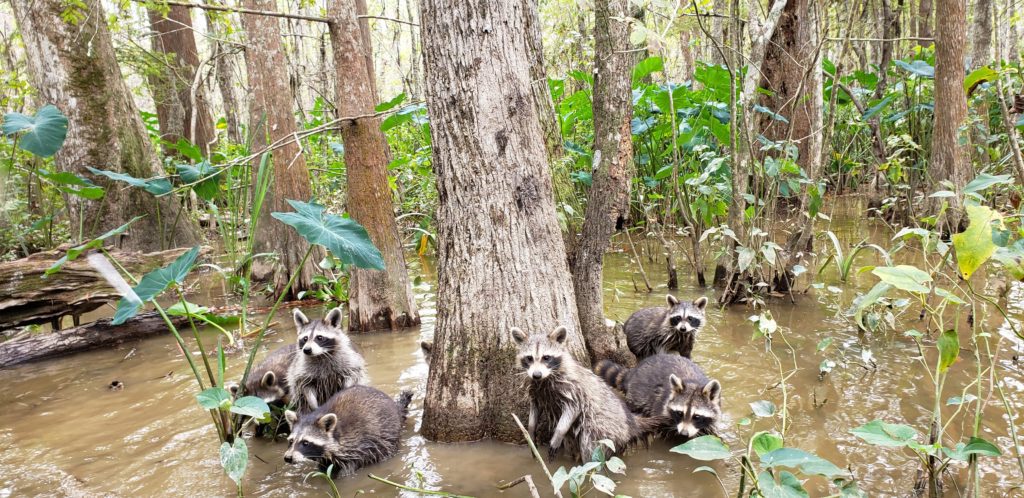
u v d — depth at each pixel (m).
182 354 6.23
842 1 11.57
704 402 3.96
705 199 7.47
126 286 4.13
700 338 5.98
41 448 4.20
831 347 5.37
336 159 13.09
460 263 4.17
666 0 5.75
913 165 9.98
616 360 5.21
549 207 4.29
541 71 5.71
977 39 11.69
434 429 4.24
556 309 4.28
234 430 4.06
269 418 3.95
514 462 3.88
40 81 8.73
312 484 3.70
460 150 4.05
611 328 5.26
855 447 3.69
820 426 3.96
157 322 7.00
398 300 6.83
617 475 3.63
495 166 4.05
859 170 12.98
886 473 3.39
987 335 3.43
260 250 9.09
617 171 4.98
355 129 6.55
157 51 16.66
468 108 3.99
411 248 11.89
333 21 6.38
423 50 4.10
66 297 6.49
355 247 4.16
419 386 5.18
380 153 6.73
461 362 4.18
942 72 8.36
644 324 5.89
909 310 6.12
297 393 4.89
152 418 4.65
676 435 4.18
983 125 8.55
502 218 4.11
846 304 6.53
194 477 3.77
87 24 8.83
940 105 8.41
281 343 6.45
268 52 8.02
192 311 4.22
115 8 14.12
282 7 20.19
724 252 7.00
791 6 11.02
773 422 4.08
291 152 8.20
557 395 3.94
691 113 10.20
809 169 7.77
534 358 3.82
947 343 3.07
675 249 9.60
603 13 4.89
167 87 16.12
